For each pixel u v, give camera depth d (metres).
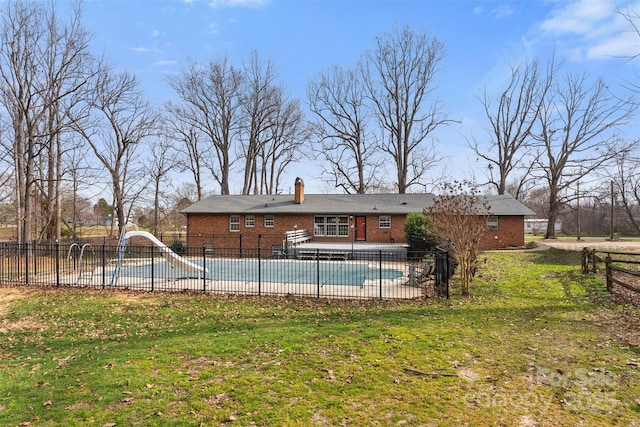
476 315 8.18
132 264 17.42
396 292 11.28
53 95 25.97
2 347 6.80
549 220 34.59
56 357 6.19
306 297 10.80
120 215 32.72
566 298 9.65
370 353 5.93
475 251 10.84
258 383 4.91
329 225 26.28
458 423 3.88
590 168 32.47
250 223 27.02
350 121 40.34
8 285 12.96
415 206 25.92
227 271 16.42
